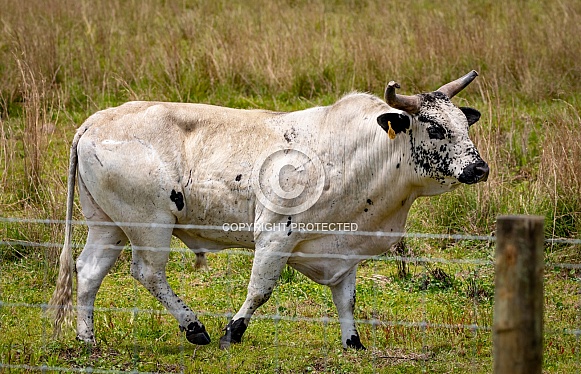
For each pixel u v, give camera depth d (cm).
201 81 1605
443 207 1172
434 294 1012
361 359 823
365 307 971
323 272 851
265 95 1614
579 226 1100
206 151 839
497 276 540
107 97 1580
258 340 873
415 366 806
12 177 1221
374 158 817
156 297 855
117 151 827
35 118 1249
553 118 1374
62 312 841
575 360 826
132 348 842
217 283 1043
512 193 1180
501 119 1414
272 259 824
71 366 794
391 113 776
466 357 835
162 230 837
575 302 970
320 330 906
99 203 847
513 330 536
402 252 1112
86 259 862
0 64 1634
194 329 851
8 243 1038
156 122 837
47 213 1102
